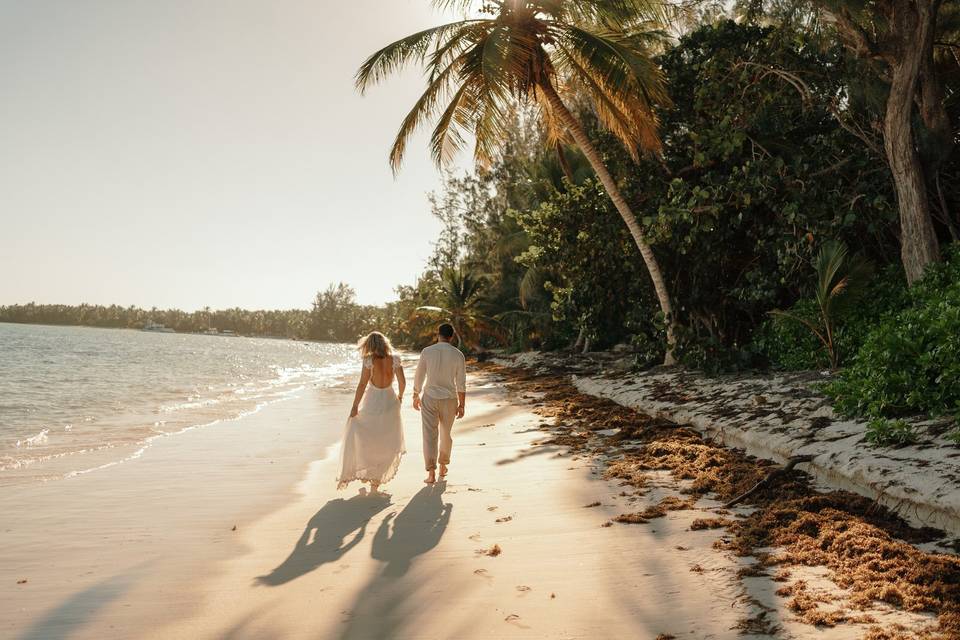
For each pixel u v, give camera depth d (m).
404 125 13.47
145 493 6.39
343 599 3.62
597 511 5.25
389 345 6.43
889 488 4.62
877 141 12.37
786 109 13.80
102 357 47.09
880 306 10.17
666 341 14.21
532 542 4.54
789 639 2.88
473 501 5.75
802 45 12.95
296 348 115.19
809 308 10.77
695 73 14.23
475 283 41.88
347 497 6.09
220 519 5.40
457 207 47.75
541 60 13.06
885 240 13.23
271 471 7.48
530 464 7.26
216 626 3.30
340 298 185.38
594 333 16.72
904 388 6.14
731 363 12.30
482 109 12.79
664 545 4.30
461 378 6.75
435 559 4.25
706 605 3.31
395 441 6.25
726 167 13.91
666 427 8.88
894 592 3.21
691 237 12.89
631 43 13.73
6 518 5.46
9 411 14.66
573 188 15.73
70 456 8.62
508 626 3.20
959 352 5.83
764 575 3.65
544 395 14.95
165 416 13.48
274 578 3.98
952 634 2.77
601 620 3.22
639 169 14.91
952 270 8.62
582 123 19.52
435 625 3.24
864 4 9.99
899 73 10.09
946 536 3.97
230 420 12.62
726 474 6.13
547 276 31.64
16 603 3.65
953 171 12.62
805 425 6.79
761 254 13.74
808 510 4.72
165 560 4.37
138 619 3.41
